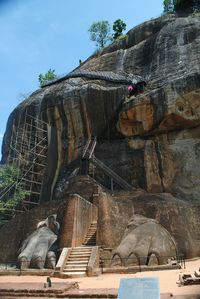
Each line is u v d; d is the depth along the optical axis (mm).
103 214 17594
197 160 27688
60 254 16438
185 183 27469
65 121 32656
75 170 29797
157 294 6734
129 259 15844
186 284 10641
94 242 17953
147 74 32219
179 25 33094
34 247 18047
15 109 37000
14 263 20219
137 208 20141
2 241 22297
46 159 31719
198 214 21625
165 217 19516
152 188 28156
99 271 14758
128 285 7035
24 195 29219
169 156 28609
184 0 38406
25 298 10125
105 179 29547
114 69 36000
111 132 31438
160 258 15914
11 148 33469
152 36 35406
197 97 27297
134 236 17141
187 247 18719
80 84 33375
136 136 30391
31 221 21109
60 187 30125
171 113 27547
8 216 29188
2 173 30500
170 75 29750
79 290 10422
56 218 19391
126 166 29688
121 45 39125
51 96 33750
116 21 46375
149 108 28781
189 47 31016
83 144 31594
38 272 15844
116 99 31203
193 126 28484
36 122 33750
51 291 10203
